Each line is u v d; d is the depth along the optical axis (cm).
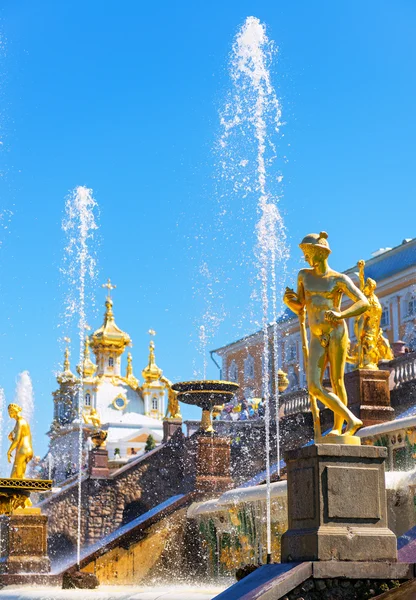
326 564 1098
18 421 2967
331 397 1228
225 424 3903
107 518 3962
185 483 3472
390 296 6481
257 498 2573
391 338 6456
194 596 1744
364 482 1148
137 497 3997
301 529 1153
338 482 1138
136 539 3198
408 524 2036
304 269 1305
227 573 2919
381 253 6875
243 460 3581
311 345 1272
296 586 1084
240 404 4281
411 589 1076
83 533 3944
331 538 1116
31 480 2828
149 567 3167
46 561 2831
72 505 3966
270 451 3462
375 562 1116
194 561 3106
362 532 1128
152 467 4025
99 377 10812
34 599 2238
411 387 2702
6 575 2742
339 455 1145
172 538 3189
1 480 2794
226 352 8412
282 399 3497
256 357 7938
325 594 1092
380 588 1108
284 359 7450
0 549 3080
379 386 2630
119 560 3177
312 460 1147
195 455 3425
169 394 4262
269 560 1316
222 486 3225
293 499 1176
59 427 9450
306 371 1269
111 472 4147
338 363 1251
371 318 2680
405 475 2023
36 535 2836
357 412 2605
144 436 8481
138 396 10894
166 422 4216
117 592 2078
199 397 3225
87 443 8025
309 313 1282
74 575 2547
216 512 2998
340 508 1132
